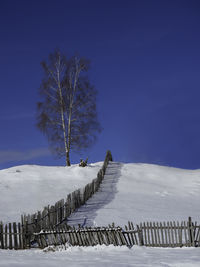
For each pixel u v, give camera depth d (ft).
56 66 108.68
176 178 96.32
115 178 92.89
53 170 101.45
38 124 103.60
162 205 64.03
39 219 45.11
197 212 58.80
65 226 40.93
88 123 106.83
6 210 58.90
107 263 28.55
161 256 31.91
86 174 96.89
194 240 37.14
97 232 39.19
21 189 77.92
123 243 38.29
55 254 35.65
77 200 62.64
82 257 32.63
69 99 108.27
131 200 67.67
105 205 62.95
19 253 37.04
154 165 116.37
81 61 108.88
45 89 106.93
